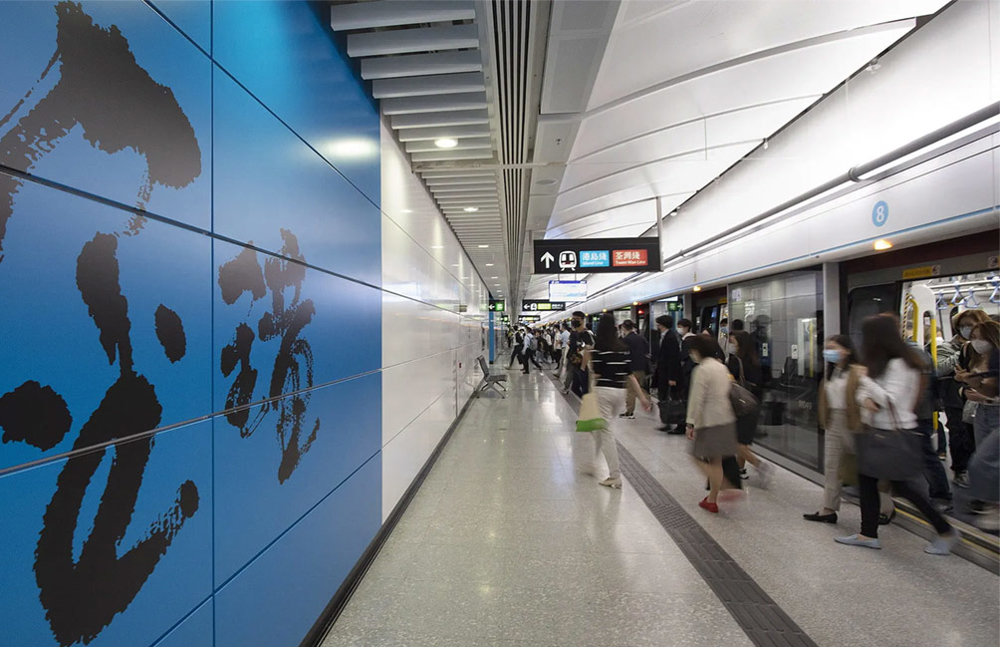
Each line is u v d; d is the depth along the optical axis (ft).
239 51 5.61
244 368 5.58
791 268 16.12
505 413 28.63
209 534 4.96
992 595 8.71
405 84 10.61
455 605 8.50
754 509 12.90
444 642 7.49
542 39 9.36
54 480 3.29
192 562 4.71
